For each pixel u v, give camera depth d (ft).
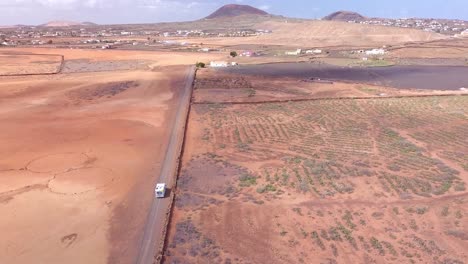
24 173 125.08
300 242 84.58
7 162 134.21
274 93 242.37
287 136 155.43
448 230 86.84
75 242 87.71
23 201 106.63
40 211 101.30
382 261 77.36
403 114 184.96
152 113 196.03
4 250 85.20
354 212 96.22
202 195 107.45
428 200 100.78
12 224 95.25
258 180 115.96
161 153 140.67
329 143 146.10
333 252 80.69
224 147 144.56
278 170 122.62
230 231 89.56
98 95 240.53
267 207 99.81
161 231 90.02
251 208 99.50
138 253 82.99
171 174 122.01
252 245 84.07
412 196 103.09
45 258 82.28
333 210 97.60
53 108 209.26
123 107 209.36
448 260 76.74
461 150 136.46
